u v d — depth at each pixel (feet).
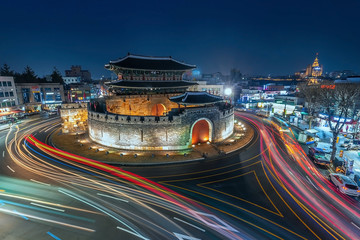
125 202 71.36
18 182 84.89
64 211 65.72
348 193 77.00
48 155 117.08
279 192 79.56
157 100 180.86
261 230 58.59
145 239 54.19
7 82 230.07
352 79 164.45
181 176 92.48
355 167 97.81
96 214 64.49
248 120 224.74
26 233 56.03
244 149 128.26
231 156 116.57
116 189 80.28
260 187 83.20
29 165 102.94
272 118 236.02
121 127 124.36
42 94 294.66
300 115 207.10
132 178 90.12
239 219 63.31
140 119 120.57
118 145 127.54
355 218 64.69
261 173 95.71
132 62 172.35
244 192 79.46
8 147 132.46
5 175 91.35
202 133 136.67
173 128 122.52
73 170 97.25
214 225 60.34
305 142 139.64
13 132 173.99
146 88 174.81
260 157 115.14
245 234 56.85
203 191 79.97
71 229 57.62
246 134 161.99
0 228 57.88
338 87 146.20
